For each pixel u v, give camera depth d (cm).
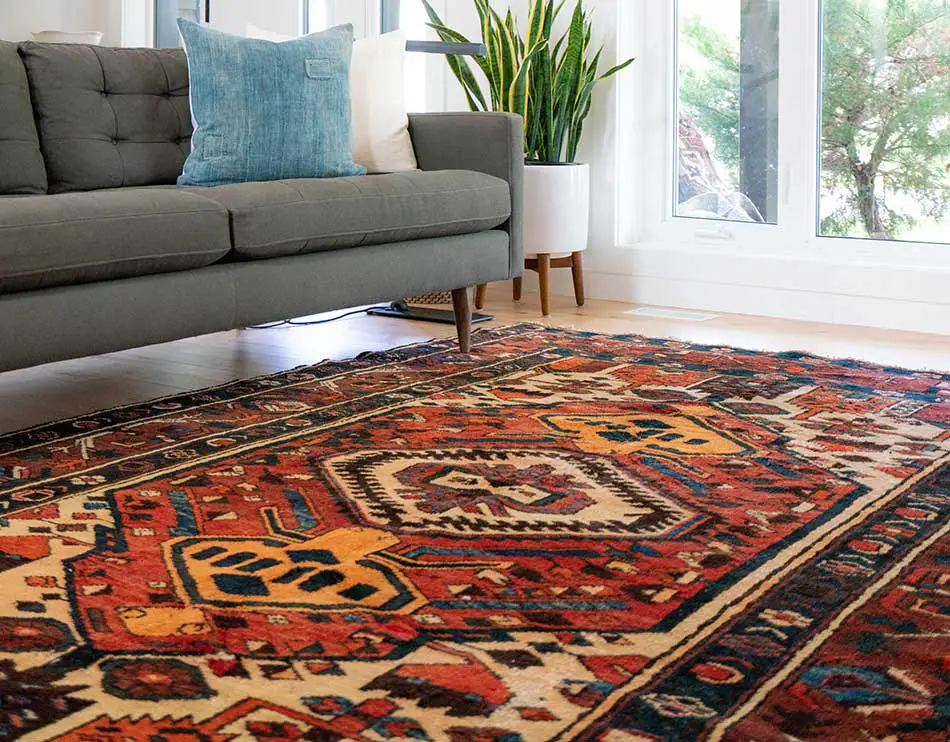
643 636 149
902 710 129
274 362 329
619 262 436
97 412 265
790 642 147
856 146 396
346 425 255
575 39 409
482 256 333
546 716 128
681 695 133
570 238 410
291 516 196
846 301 389
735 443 240
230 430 250
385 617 155
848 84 394
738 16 413
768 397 280
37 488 210
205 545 182
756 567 172
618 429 251
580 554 178
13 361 223
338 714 129
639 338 358
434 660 142
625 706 131
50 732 124
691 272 420
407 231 305
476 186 325
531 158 419
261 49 317
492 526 191
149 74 333
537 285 456
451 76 470
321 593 163
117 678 137
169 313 252
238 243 265
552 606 158
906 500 203
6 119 300
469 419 260
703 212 432
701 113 426
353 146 347
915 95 383
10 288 222
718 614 155
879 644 146
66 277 231
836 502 202
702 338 364
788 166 406
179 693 133
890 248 390
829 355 337
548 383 296
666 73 429
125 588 164
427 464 226
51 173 312
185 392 290
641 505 201
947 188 381
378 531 188
